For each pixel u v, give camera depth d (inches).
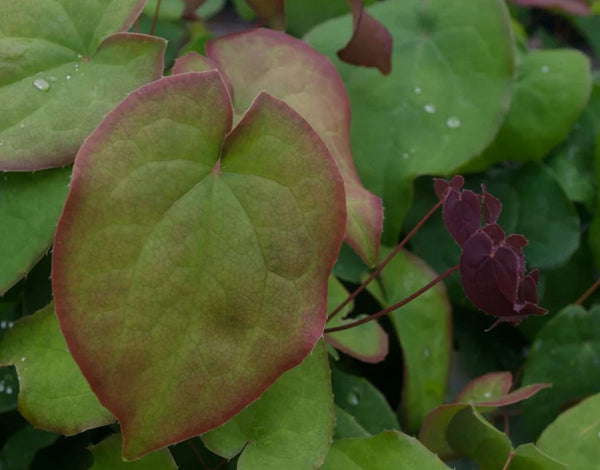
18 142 14.1
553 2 21.0
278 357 13.1
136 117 12.8
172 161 12.9
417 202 19.7
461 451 16.1
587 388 18.2
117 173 12.7
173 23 21.6
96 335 12.5
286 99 15.7
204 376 12.9
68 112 14.3
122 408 12.6
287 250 13.2
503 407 18.6
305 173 13.2
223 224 13.1
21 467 16.4
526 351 20.0
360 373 18.6
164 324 12.8
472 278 13.5
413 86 18.9
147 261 12.8
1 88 14.3
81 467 16.0
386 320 18.6
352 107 18.9
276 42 16.0
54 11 14.7
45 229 14.3
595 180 20.4
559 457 15.7
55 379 14.4
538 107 19.9
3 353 14.5
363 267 18.1
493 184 20.2
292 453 14.2
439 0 19.3
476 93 18.7
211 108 13.1
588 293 19.4
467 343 19.7
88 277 12.5
